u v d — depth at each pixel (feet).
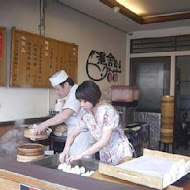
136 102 15.65
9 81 9.83
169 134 16.07
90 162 5.29
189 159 4.25
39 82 10.98
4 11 9.67
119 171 3.59
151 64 17.87
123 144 6.73
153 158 4.42
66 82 8.36
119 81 17.57
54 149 10.61
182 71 17.02
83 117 6.66
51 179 2.86
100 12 13.65
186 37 16.65
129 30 17.75
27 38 10.35
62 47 12.15
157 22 15.40
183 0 12.66
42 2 11.23
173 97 15.99
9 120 9.98
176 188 3.36
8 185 3.14
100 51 15.42
